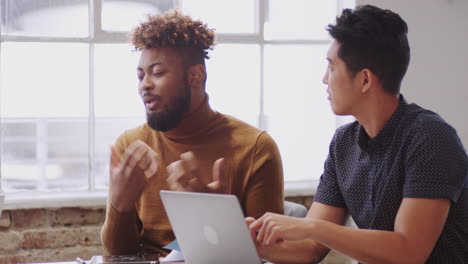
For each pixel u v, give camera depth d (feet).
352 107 6.07
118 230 7.13
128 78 11.85
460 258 5.92
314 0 12.49
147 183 7.47
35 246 11.21
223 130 7.60
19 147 11.62
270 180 7.41
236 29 12.20
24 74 11.54
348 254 5.53
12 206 11.00
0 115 11.51
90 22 11.67
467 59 12.41
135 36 7.54
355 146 6.47
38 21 11.53
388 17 5.96
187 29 7.44
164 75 7.38
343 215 6.77
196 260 5.73
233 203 4.97
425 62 12.26
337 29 6.00
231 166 7.41
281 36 12.41
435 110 12.34
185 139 7.54
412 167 5.76
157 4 11.88
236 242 5.21
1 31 11.41
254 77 12.31
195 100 7.52
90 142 11.80
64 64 11.65
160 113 7.39
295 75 12.51
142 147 6.84
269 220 5.53
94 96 11.76
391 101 6.07
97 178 11.88
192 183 6.81
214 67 12.11
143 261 6.23
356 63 5.94
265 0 12.28
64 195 11.39
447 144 5.74
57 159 11.75
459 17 12.35
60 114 11.71
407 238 5.55
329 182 6.76
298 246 6.42
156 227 7.41
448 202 5.68
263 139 7.52
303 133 12.61
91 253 11.41
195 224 5.46
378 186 6.09
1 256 11.10
